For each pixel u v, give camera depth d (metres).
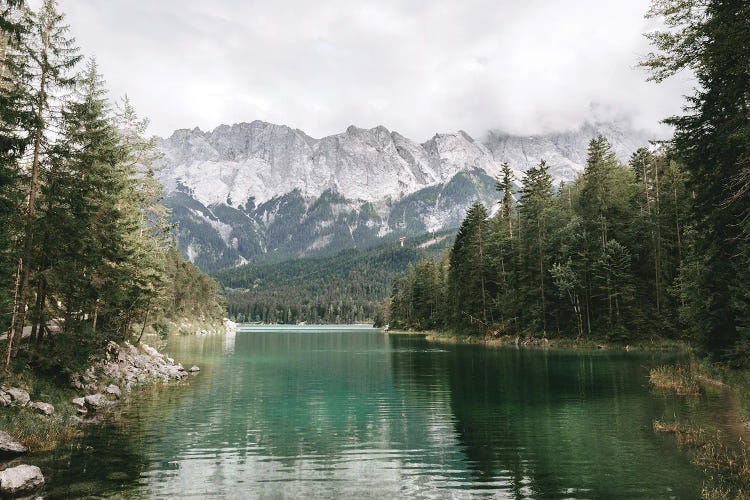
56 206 23.45
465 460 14.42
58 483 12.29
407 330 132.12
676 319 55.78
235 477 12.95
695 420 18.89
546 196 72.06
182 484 12.36
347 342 84.88
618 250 61.28
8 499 11.05
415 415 21.14
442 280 118.31
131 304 36.28
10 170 20.05
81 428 18.72
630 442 16.12
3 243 20.47
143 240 38.25
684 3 14.97
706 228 23.92
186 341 85.88
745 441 15.79
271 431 18.30
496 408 22.42
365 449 15.75
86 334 24.59
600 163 66.12
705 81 17.62
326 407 23.09
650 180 64.81
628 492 11.57
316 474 13.23
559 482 12.38
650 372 32.41
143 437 17.36
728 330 28.73
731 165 18.89
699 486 11.88
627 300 59.06
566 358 46.03
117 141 34.47
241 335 124.38
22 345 24.73
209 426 19.12
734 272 27.22
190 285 132.00
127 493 11.67
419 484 12.38
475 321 81.25
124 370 31.62
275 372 37.69
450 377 33.69
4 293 20.88
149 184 40.62
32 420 17.81
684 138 19.97
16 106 20.80
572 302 64.44
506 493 11.65
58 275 22.73
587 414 20.69
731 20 14.41
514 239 76.38
